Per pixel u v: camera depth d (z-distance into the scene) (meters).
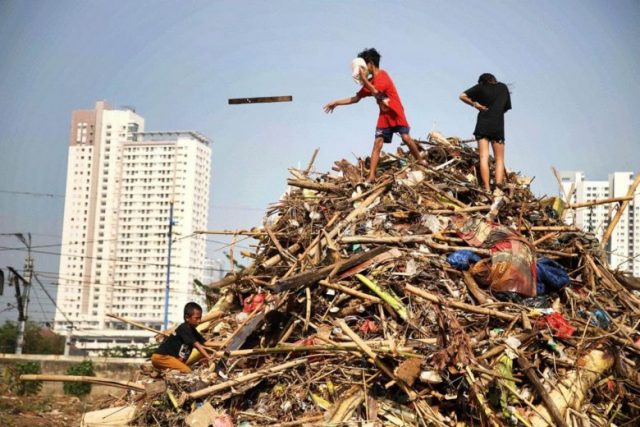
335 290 7.47
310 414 6.48
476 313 7.00
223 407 6.77
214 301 9.45
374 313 7.31
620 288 8.09
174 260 55.22
